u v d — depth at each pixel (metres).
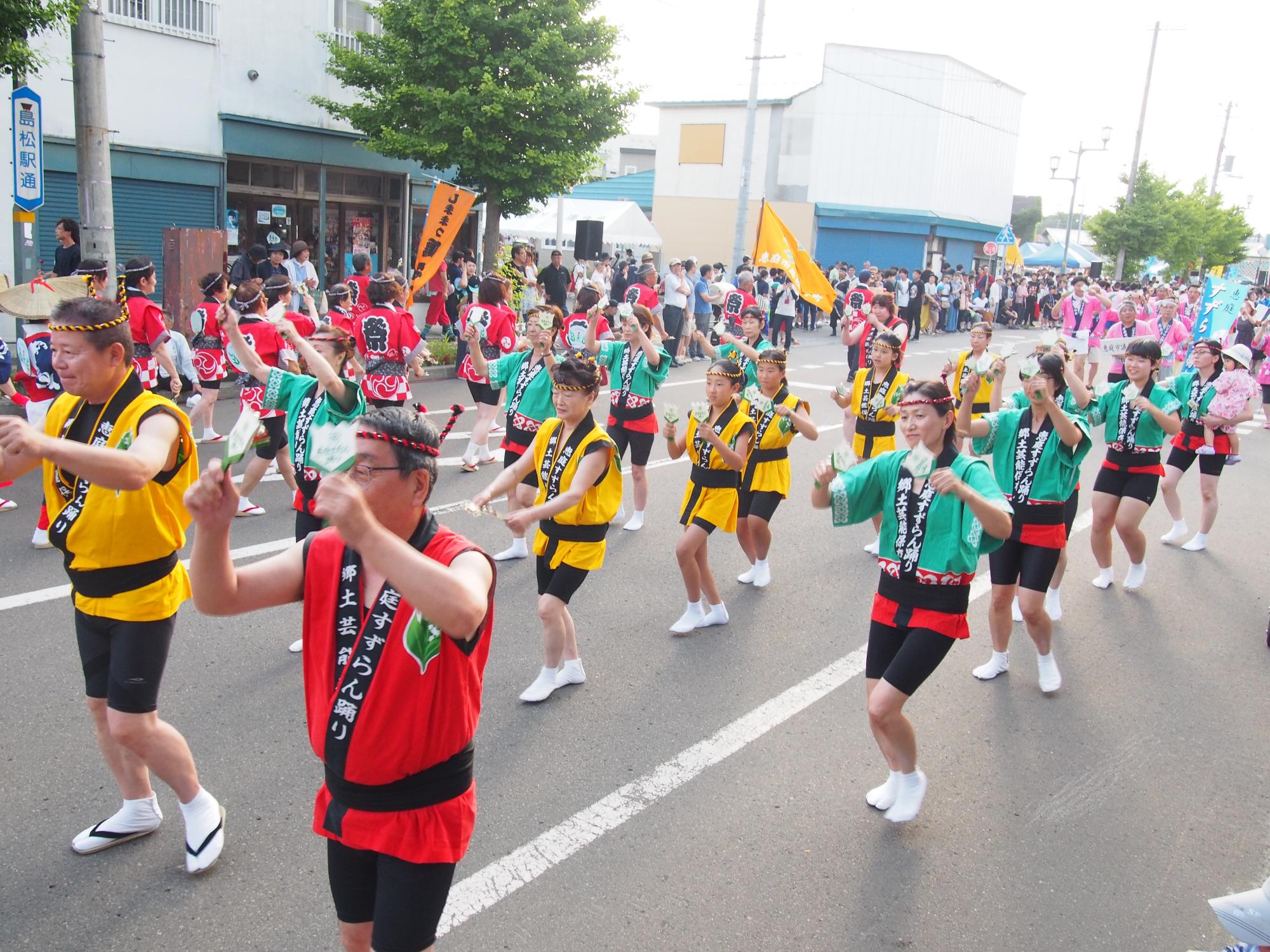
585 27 17.73
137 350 9.45
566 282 18.83
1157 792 4.99
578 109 18.02
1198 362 9.08
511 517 4.64
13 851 3.94
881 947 3.72
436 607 2.14
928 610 4.26
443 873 2.60
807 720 5.51
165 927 3.57
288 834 4.16
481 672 2.59
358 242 21.03
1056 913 4.00
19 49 9.86
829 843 4.37
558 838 4.26
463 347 15.87
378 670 2.41
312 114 19.25
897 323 12.85
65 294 4.50
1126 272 46.06
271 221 19.08
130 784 4.00
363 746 2.44
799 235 36.94
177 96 16.94
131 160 16.38
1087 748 5.41
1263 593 8.22
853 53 35.75
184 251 13.36
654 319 8.75
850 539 9.02
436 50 17.28
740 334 16.14
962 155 39.31
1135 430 7.69
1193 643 7.05
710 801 4.64
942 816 4.64
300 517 5.45
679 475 10.88
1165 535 9.71
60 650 5.69
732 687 5.86
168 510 3.60
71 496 3.55
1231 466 13.27
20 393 9.98
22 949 3.42
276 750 4.81
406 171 21.23
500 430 12.30
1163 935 3.90
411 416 2.46
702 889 3.98
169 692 5.31
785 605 7.26
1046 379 5.49
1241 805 4.92
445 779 2.55
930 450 4.24
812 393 17.00
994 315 33.53
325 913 3.69
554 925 3.71
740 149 37.66
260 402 7.61
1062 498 5.74
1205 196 51.31
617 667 6.03
